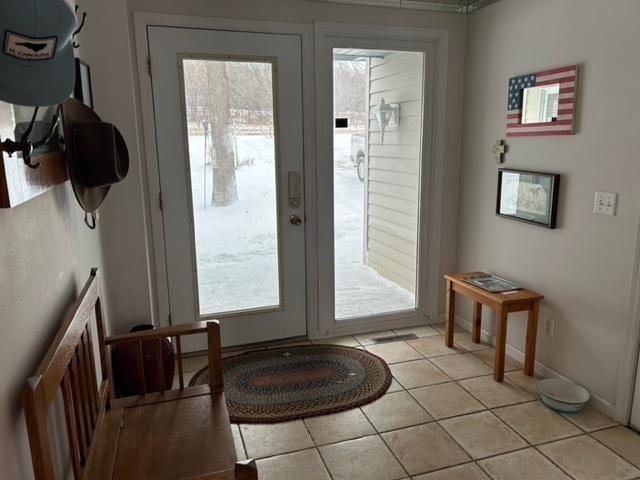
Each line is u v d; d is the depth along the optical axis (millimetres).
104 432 1579
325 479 1994
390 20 3096
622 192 2244
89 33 2416
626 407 2307
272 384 2750
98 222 2352
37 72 1032
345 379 2803
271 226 3152
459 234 3520
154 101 2768
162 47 2723
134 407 1726
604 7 2266
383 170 3424
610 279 2340
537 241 2781
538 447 2180
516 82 2834
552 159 2633
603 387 2424
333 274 3334
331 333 3400
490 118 3096
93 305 1630
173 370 2578
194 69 2811
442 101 3293
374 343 3303
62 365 1177
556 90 2555
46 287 1323
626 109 2195
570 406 2393
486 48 3090
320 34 2979
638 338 2219
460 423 2367
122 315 2693
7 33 906
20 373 1067
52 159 1359
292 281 3260
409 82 3312
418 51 3215
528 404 2527
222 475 1303
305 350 3188
